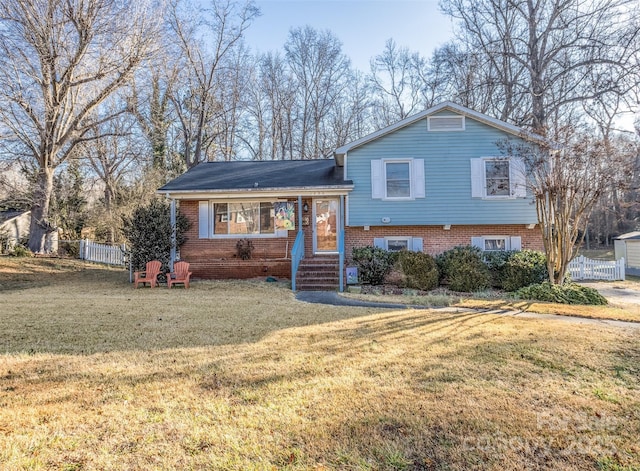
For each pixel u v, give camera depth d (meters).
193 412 3.41
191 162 27.52
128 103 20.92
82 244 19.56
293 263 11.44
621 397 3.83
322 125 31.98
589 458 2.79
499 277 12.01
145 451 2.81
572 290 10.09
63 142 19.36
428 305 9.12
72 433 3.04
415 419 3.32
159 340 5.73
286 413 3.41
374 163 13.36
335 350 5.27
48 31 16.45
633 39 17.66
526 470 2.64
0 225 25.69
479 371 4.50
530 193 12.83
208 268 13.88
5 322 6.74
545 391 3.95
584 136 10.80
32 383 4.04
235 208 14.09
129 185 27.64
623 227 34.06
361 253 12.45
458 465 2.69
